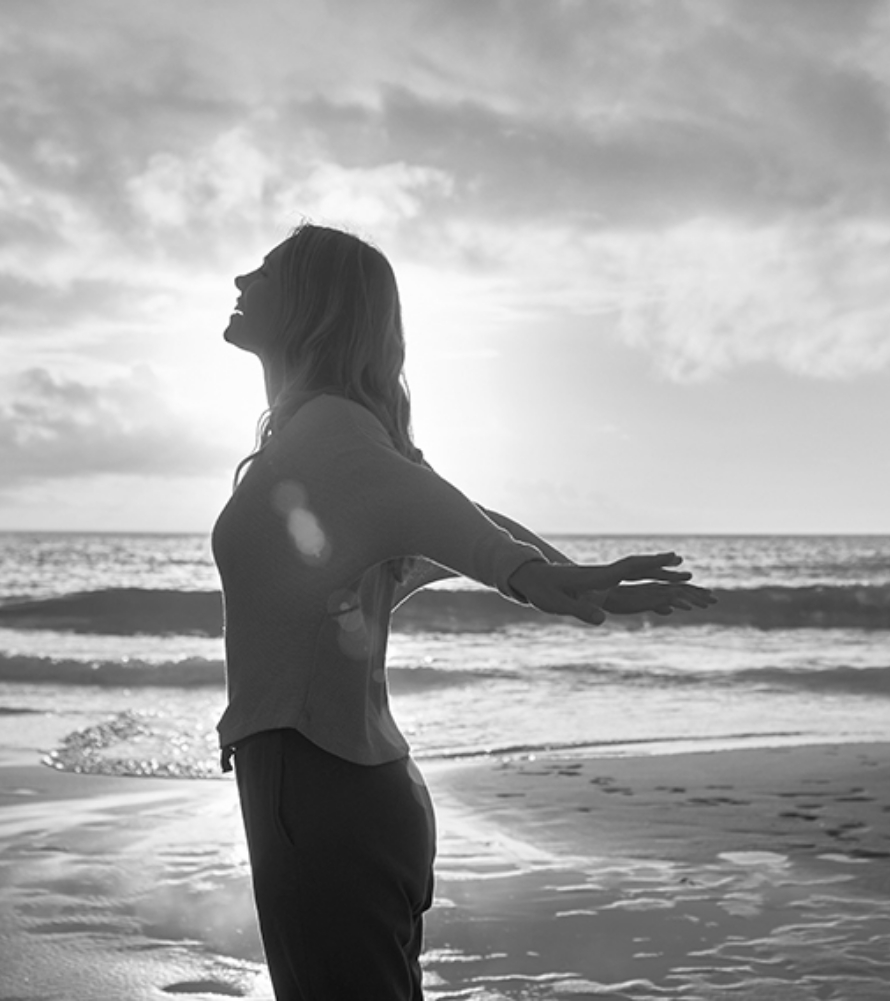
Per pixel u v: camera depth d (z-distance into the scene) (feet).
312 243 6.01
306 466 5.44
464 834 17.88
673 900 14.05
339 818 5.31
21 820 19.01
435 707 36.73
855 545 292.40
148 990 11.21
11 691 40.65
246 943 12.60
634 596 5.09
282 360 6.14
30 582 132.05
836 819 18.81
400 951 5.49
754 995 10.85
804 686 42.16
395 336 6.11
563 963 11.82
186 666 45.03
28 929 13.01
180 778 23.71
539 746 28.91
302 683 5.35
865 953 12.00
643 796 20.95
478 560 5.03
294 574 5.37
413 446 6.18
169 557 199.00
